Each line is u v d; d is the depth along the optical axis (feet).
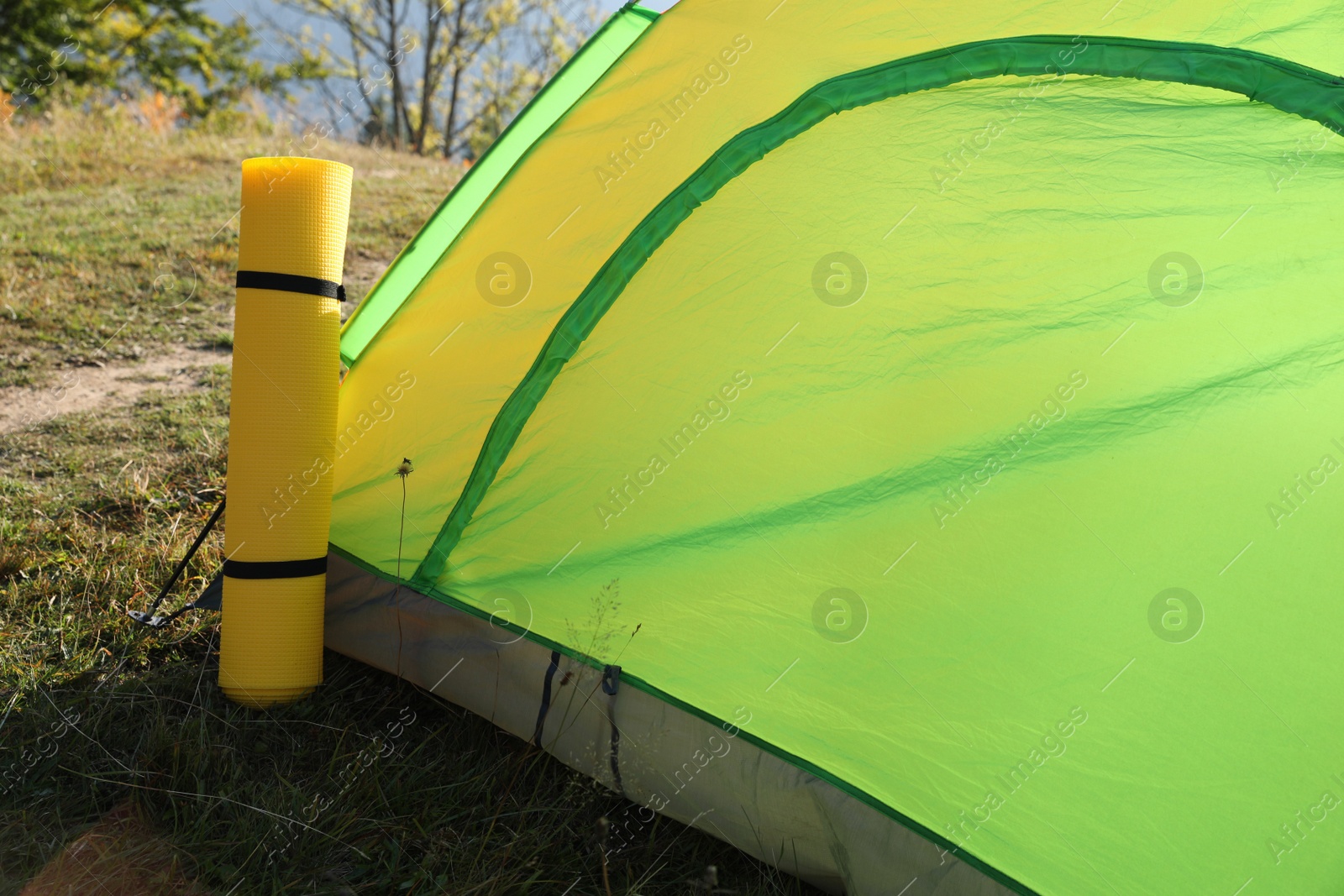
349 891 8.04
